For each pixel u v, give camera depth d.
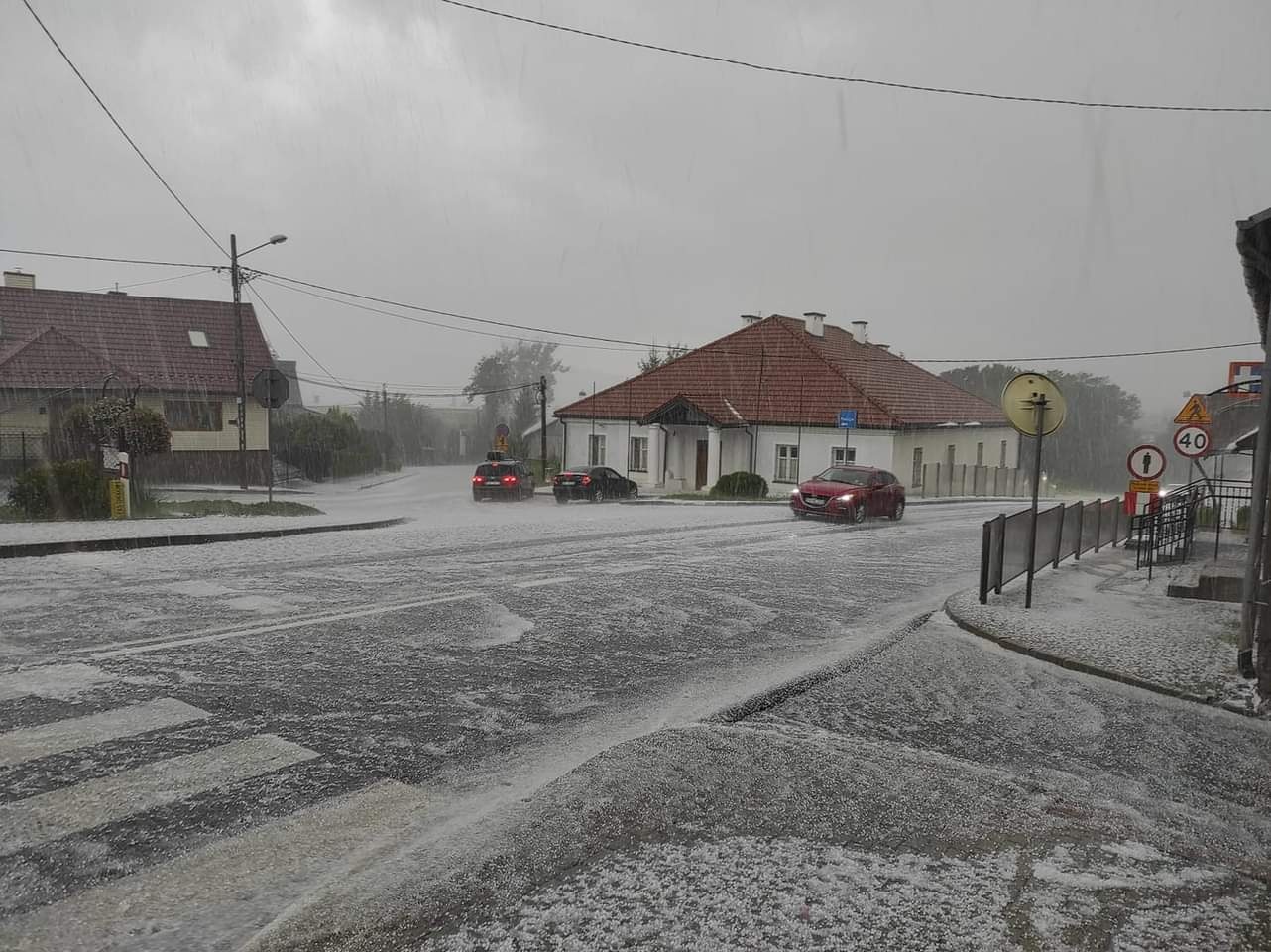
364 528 16.80
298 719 4.97
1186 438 14.77
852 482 21.61
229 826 3.60
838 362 37.81
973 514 25.36
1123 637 7.69
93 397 32.56
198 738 4.61
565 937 2.67
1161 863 3.32
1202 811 4.23
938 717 5.54
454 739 4.76
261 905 2.99
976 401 46.22
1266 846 3.85
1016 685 6.36
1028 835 3.55
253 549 12.18
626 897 2.92
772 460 35.38
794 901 2.90
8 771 4.09
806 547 14.65
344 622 7.45
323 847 3.44
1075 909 2.89
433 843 3.36
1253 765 4.91
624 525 17.98
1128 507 16.16
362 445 55.03
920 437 35.50
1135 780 4.61
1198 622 8.34
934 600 9.98
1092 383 77.69
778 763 4.30
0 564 10.20
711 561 12.34
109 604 7.93
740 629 7.93
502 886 3.00
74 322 35.91
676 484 37.56
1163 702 6.05
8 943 2.72
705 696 5.76
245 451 31.12
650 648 7.05
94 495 16.52
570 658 6.59
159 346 36.47
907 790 4.01
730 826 3.53
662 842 3.37
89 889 3.07
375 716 5.08
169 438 21.73
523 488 31.44
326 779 4.12
